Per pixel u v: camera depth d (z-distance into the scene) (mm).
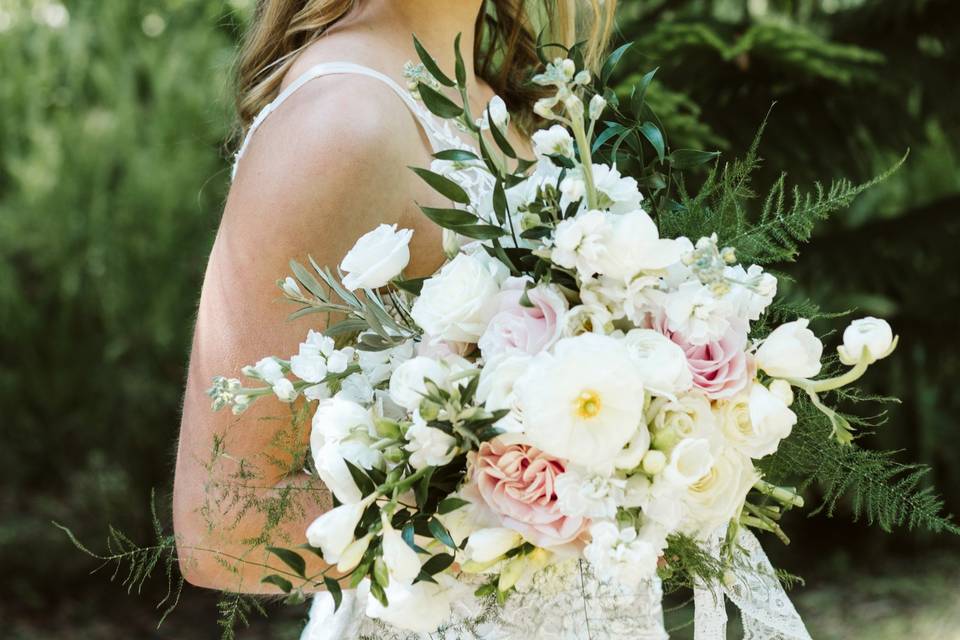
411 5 1525
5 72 6168
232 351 1244
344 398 1123
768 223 1237
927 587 6027
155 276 6023
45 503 6066
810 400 1235
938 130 4523
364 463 1051
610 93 1274
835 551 6562
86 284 6066
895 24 4207
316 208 1229
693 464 1028
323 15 1529
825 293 4645
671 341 1067
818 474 1219
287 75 1391
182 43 5961
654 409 1037
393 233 1143
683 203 1271
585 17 2037
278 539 1207
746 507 1250
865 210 5734
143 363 6109
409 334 1208
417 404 1034
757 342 1117
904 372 4883
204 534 1212
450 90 1596
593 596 1341
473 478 1081
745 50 3641
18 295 6078
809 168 3764
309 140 1248
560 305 1064
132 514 6012
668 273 1088
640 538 1047
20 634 5305
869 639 5355
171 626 5520
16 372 6172
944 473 6363
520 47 1879
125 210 6000
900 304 4824
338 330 1151
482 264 1144
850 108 3873
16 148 6207
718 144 3402
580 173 1127
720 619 1413
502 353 1058
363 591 1116
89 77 6180
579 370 975
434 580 1085
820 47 3598
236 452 1211
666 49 3705
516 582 1150
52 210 6066
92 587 5801
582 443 985
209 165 6000
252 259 1239
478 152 1473
